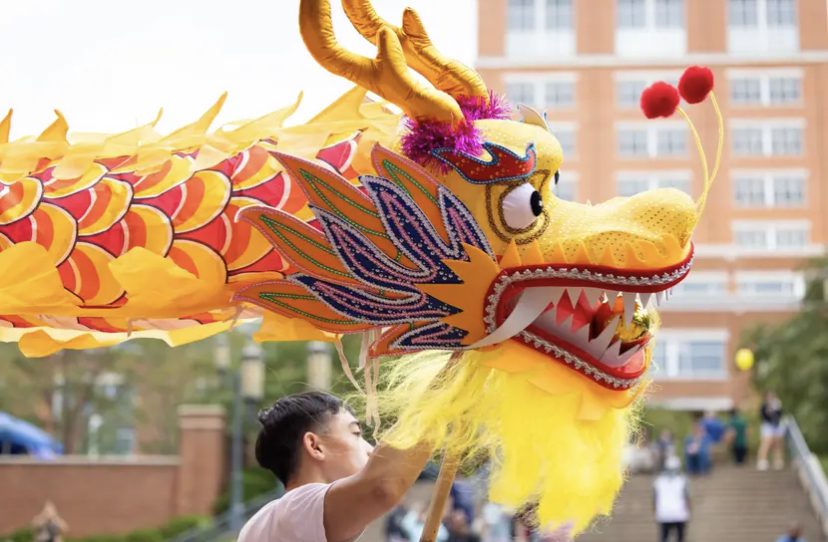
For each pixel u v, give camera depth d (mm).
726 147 43000
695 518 20781
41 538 17688
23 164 3213
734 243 42406
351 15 3004
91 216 3102
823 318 30828
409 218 2947
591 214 3025
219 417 23844
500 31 44156
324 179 2947
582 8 44062
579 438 2951
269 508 3182
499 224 2973
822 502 20016
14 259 3072
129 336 3410
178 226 3076
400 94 2896
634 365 3080
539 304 2973
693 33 43719
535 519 2959
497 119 3107
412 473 2953
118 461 23484
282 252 2975
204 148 3158
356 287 2988
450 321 2977
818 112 43188
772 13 43875
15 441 23469
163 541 21828
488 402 2971
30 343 3428
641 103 3229
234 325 3363
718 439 24016
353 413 3471
